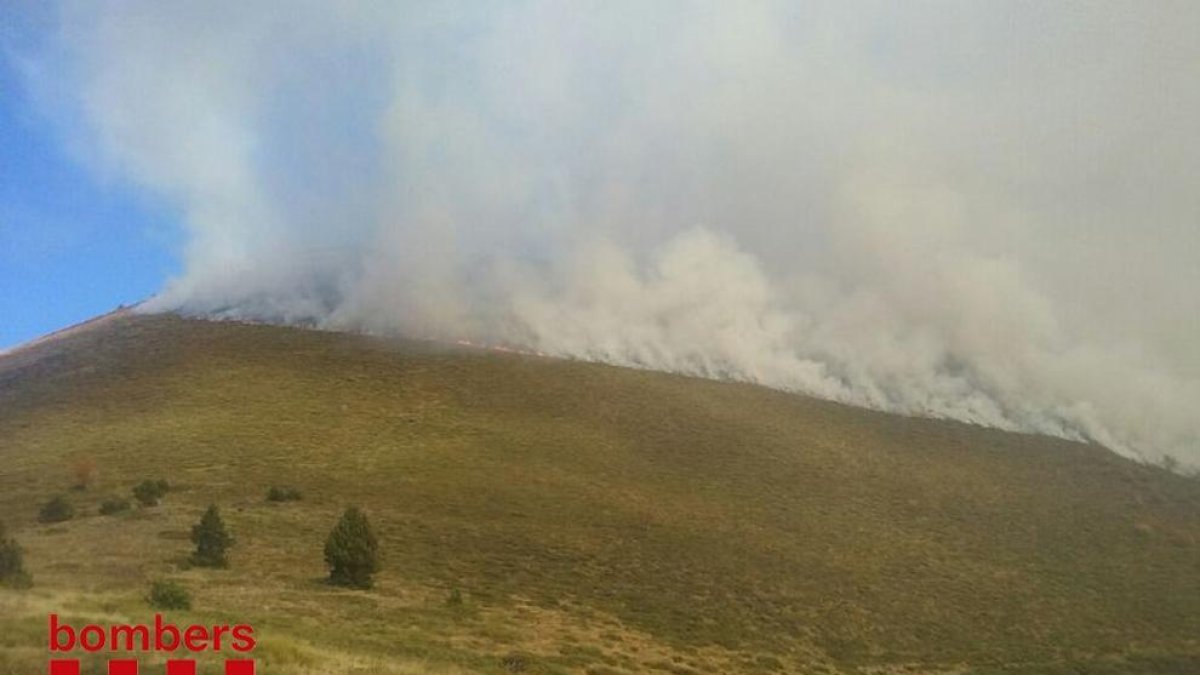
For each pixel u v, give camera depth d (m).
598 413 95.25
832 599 51.25
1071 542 75.44
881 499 79.44
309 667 21.20
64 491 55.00
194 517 47.81
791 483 79.88
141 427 74.50
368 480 62.41
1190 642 55.22
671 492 71.75
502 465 71.88
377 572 40.00
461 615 35.19
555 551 49.84
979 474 93.56
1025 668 46.34
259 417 79.31
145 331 113.31
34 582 30.55
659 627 40.09
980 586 60.25
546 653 31.80
